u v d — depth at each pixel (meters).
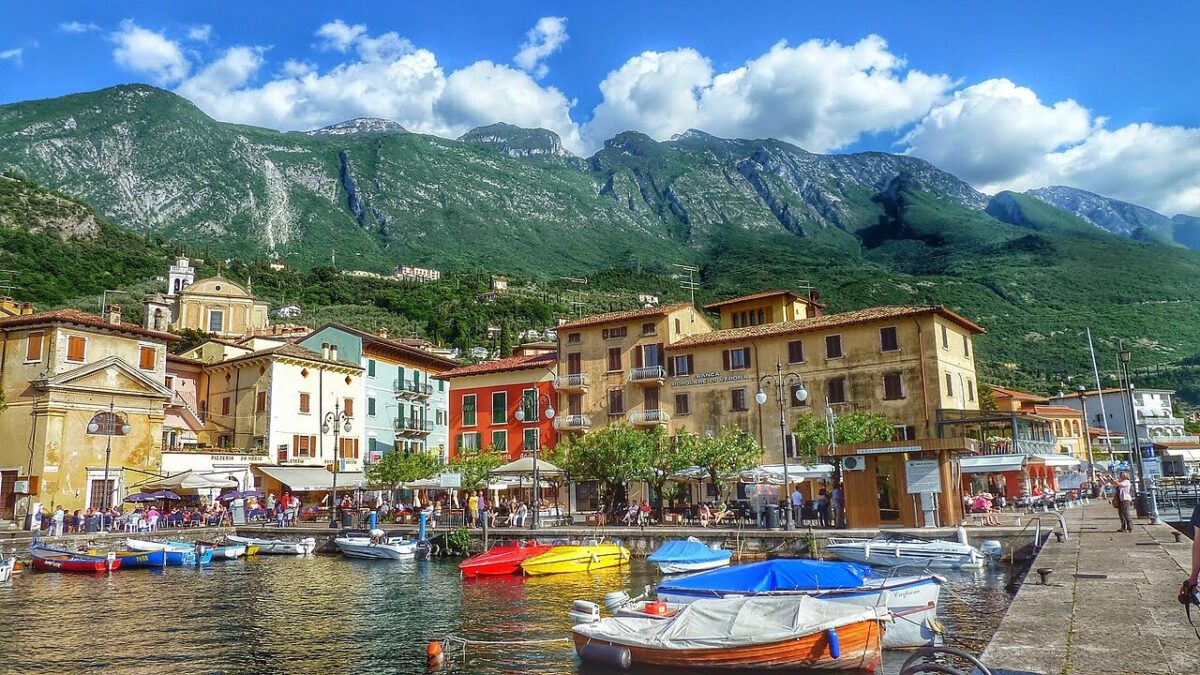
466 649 21.81
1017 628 11.16
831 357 56.59
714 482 46.44
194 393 69.25
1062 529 27.30
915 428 52.91
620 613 20.20
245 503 56.53
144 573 39.25
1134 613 11.88
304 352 68.38
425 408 83.06
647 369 62.94
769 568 20.53
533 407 68.00
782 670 17.14
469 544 44.12
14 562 38.28
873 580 20.45
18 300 131.12
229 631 24.77
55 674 19.80
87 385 53.66
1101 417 118.44
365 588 33.31
